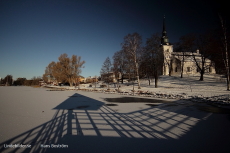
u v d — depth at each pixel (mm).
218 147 4223
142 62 30750
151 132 5508
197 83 32875
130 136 5105
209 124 6543
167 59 49125
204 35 36094
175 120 7250
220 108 10625
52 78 80938
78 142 4594
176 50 43688
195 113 8906
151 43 29547
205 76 43188
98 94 24422
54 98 18359
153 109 10297
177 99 16297
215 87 26297
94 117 7910
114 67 37438
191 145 4355
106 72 37562
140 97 18859
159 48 29500
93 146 4297
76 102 14289
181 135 5199
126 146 4289
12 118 7723
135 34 29000
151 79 42062
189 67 51500
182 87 29562
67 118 7695
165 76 48438
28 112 9320
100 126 6266
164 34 59031
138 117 7891
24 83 105250
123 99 16688
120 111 9609
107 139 4832
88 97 19406
